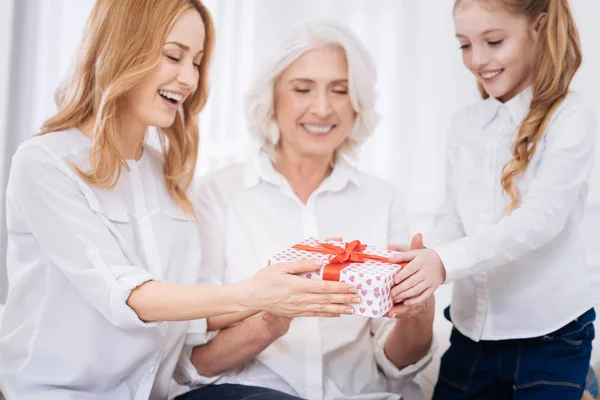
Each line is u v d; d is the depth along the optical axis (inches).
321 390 53.5
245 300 41.6
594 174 86.5
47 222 44.4
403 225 61.7
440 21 97.6
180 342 52.4
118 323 43.1
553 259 56.4
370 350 58.2
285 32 57.6
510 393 59.6
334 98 57.3
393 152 101.0
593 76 85.9
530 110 55.4
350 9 101.8
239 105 102.2
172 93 48.3
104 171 46.1
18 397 45.8
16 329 46.9
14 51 96.0
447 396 62.1
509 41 54.7
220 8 101.4
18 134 97.0
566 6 54.9
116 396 47.7
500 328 57.7
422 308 51.2
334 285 40.4
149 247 49.5
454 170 63.0
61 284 45.6
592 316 57.9
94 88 47.6
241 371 55.3
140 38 45.6
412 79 99.7
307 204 59.1
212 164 101.7
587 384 66.0
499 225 52.3
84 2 97.5
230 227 58.2
